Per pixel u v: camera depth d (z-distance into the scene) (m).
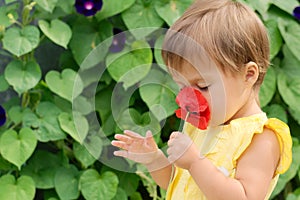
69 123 2.49
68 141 2.60
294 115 2.76
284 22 2.71
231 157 1.50
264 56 1.56
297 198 2.74
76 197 2.52
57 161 2.57
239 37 1.49
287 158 1.53
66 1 2.57
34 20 2.61
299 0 3.03
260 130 1.50
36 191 2.70
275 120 1.51
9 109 2.59
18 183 2.46
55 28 2.49
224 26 1.49
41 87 2.56
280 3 2.71
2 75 2.56
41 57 2.69
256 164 1.49
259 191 1.47
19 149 2.40
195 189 1.55
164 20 2.54
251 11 1.57
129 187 2.59
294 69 2.75
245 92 1.51
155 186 2.47
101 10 2.56
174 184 1.61
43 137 2.45
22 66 2.48
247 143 1.50
